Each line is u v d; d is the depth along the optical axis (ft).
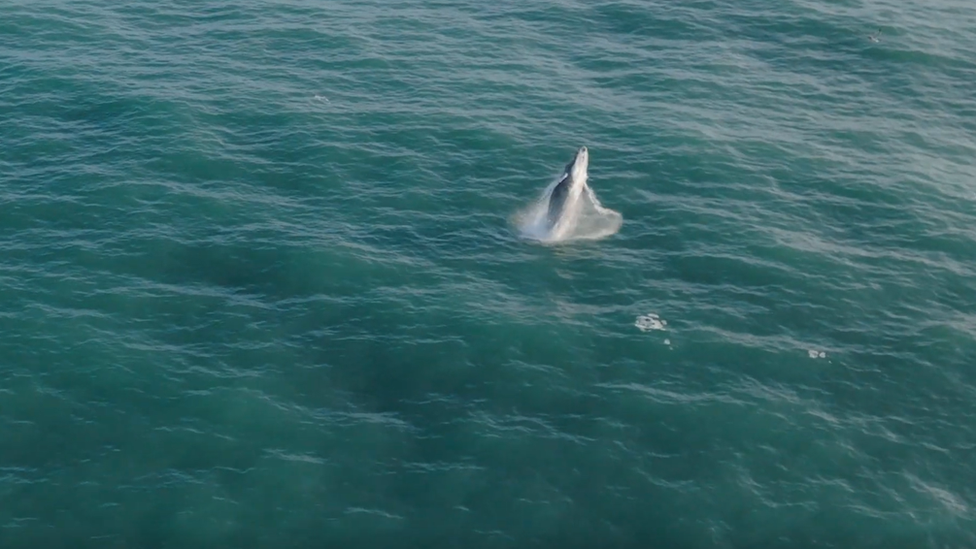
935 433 162.40
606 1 294.25
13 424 159.94
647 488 152.56
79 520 146.51
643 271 195.00
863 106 249.34
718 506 150.10
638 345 177.47
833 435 161.27
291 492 151.33
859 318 184.55
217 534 145.38
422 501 150.30
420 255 197.67
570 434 160.86
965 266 198.08
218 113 236.02
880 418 164.76
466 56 264.52
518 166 223.30
